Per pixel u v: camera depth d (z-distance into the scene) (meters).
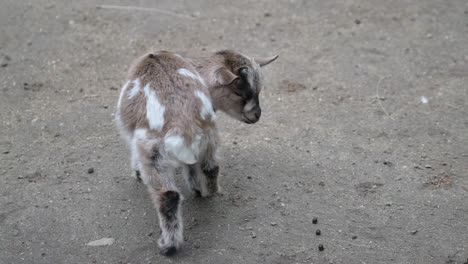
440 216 2.20
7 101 2.51
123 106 2.17
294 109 2.49
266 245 2.14
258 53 2.69
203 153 2.18
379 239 2.16
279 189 2.26
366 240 2.15
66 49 2.70
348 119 2.46
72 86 2.57
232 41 2.74
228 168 2.32
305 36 2.76
